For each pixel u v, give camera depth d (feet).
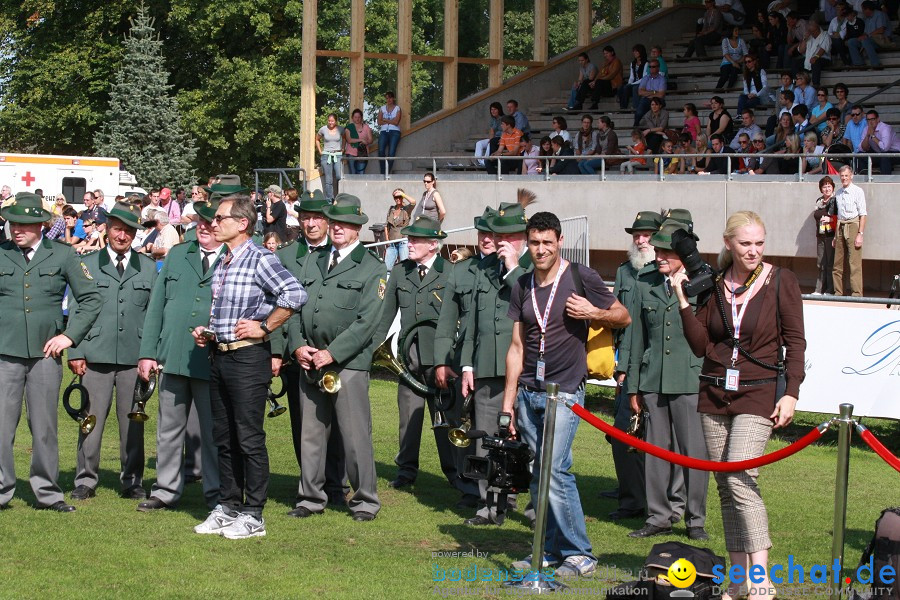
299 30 132.57
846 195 55.01
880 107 66.90
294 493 29.43
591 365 23.49
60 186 97.76
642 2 92.02
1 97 147.33
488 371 26.50
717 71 79.00
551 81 85.76
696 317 20.01
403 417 30.91
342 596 20.22
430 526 26.08
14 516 25.66
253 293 24.21
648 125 72.69
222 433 24.81
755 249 19.35
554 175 67.10
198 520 25.82
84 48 139.44
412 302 31.01
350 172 75.51
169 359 26.53
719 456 20.02
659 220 26.91
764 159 61.21
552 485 21.68
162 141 129.08
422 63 80.59
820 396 39.04
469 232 69.51
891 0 79.15
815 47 70.38
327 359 25.88
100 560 22.18
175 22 133.28
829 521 27.07
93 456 27.96
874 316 38.22
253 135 128.57
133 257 28.76
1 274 25.89
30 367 26.25
